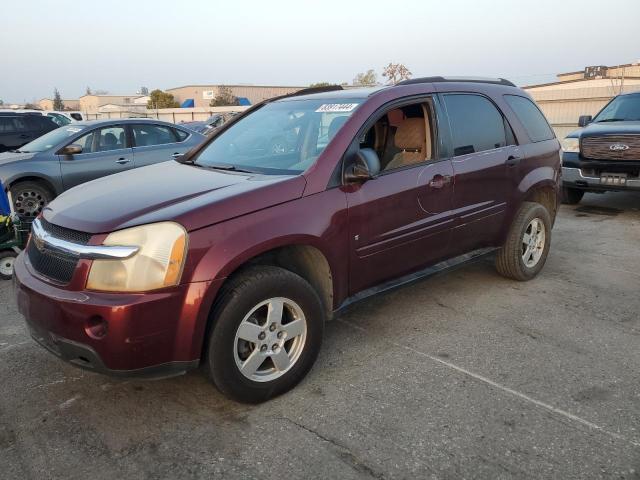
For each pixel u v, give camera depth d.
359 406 3.10
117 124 8.32
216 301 2.89
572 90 18.91
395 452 2.69
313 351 3.30
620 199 9.70
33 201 7.58
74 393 3.28
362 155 3.40
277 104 4.47
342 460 2.64
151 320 2.66
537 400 3.15
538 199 5.37
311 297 3.21
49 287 2.81
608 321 4.27
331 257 3.35
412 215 3.84
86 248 2.72
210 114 44.53
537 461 2.62
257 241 2.94
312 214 3.22
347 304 3.57
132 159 8.30
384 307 4.57
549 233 5.25
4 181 7.27
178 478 2.53
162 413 3.06
